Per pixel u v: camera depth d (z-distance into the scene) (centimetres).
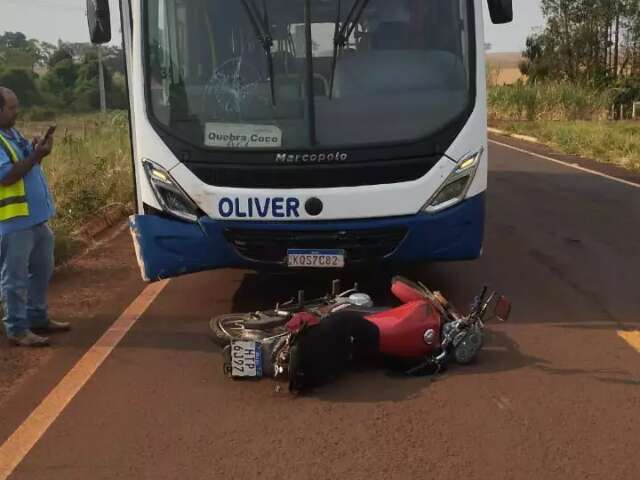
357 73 589
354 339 486
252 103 588
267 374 500
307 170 579
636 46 4422
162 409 462
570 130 2489
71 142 1581
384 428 430
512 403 460
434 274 773
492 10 614
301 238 585
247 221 586
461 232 596
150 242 602
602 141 2164
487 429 427
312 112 584
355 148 577
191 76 597
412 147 580
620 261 825
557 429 427
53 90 5562
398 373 511
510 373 507
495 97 3912
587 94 3684
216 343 561
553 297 686
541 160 1981
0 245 558
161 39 602
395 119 584
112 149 1591
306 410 455
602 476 377
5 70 5312
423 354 511
